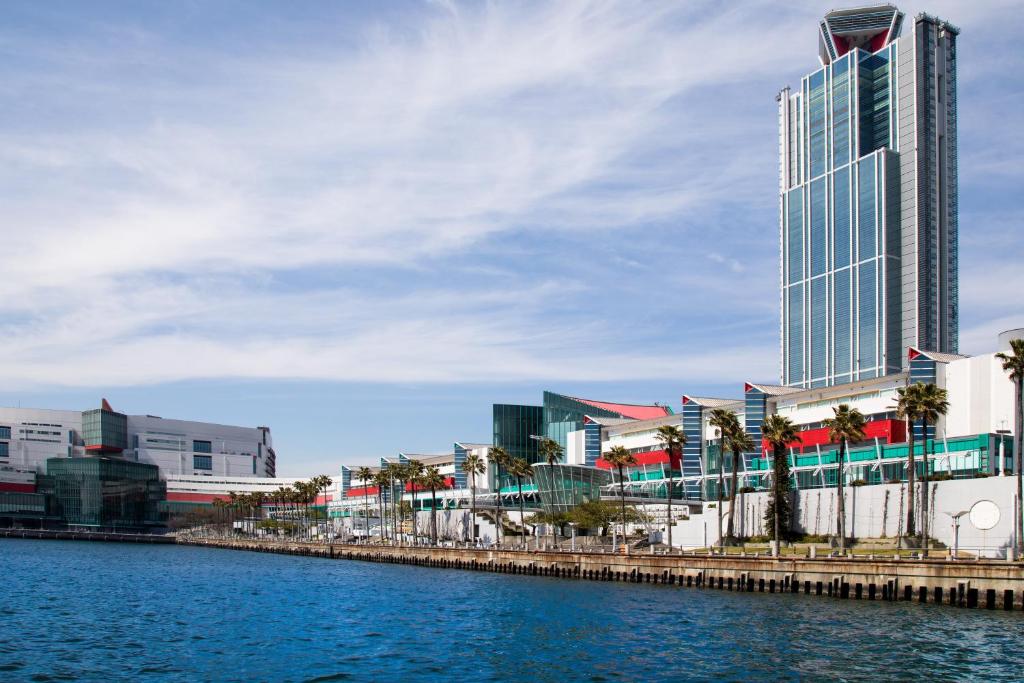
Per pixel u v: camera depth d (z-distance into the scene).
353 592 141.75
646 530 195.00
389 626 101.31
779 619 98.06
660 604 114.44
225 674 75.19
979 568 103.06
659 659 78.56
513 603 120.75
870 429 180.38
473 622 103.12
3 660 80.69
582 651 83.19
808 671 72.50
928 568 107.56
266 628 100.69
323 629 99.50
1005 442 162.88
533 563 174.50
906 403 140.25
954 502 137.75
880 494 150.12
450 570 193.88
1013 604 100.44
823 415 191.62
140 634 96.44
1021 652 78.00
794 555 128.62
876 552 135.50
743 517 173.12
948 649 79.56
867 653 78.56
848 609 104.38
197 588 151.88
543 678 72.56
